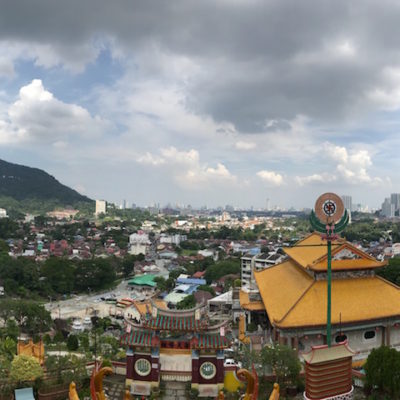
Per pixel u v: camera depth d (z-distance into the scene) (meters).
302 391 51.16
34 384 49.28
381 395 46.88
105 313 149.00
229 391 48.25
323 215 44.75
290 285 72.38
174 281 194.12
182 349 49.88
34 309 113.25
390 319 62.09
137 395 48.00
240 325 78.19
